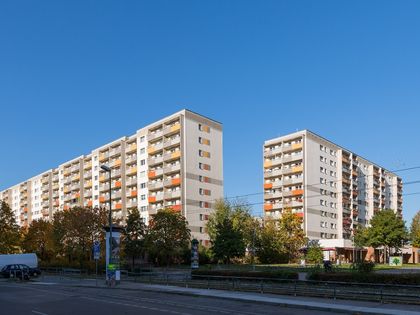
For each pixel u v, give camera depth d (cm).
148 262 7294
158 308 2177
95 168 11975
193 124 9500
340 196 12038
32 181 15700
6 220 7281
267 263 8275
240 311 2047
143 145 10319
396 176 15875
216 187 9775
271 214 11362
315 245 8300
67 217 6359
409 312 1906
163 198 9431
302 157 11131
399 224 8738
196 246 4272
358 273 2977
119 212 10744
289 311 2047
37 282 4491
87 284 3969
